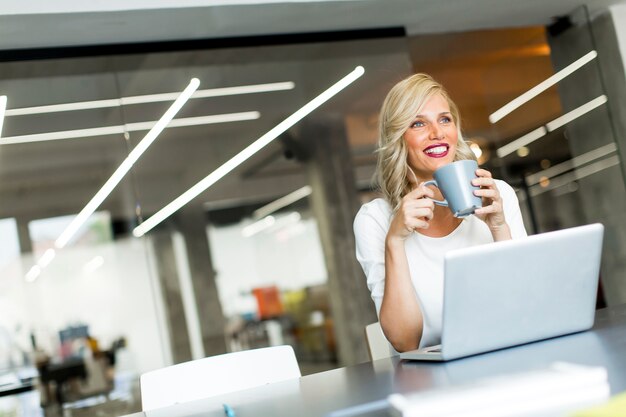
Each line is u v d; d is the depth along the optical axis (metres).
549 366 0.86
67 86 3.49
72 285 3.54
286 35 3.90
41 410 3.52
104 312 3.56
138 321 3.59
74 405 3.56
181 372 1.58
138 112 3.58
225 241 3.69
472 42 4.71
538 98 4.83
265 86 3.81
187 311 3.63
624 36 4.41
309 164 3.82
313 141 3.85
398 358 1.44
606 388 0.76
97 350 3.58
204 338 3.66
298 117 3.85
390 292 1.56
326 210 3.84
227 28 3.67
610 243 4.52
